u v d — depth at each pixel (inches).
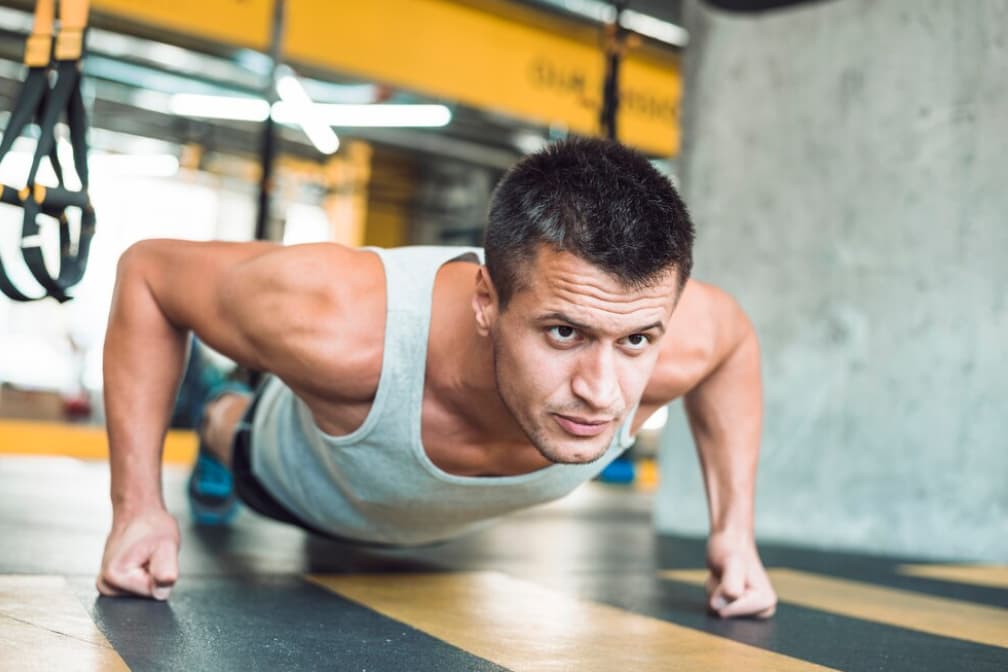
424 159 482.6
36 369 527.2
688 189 159.8
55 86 69.7
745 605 70.6
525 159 51.2
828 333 143.7
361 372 61.1
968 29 134.2
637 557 110.4
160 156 462.6
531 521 157.5
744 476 73.4
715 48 157.5
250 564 86.0
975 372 131.1
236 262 63.4
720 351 70.6
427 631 60.7
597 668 53.2
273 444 79.3
